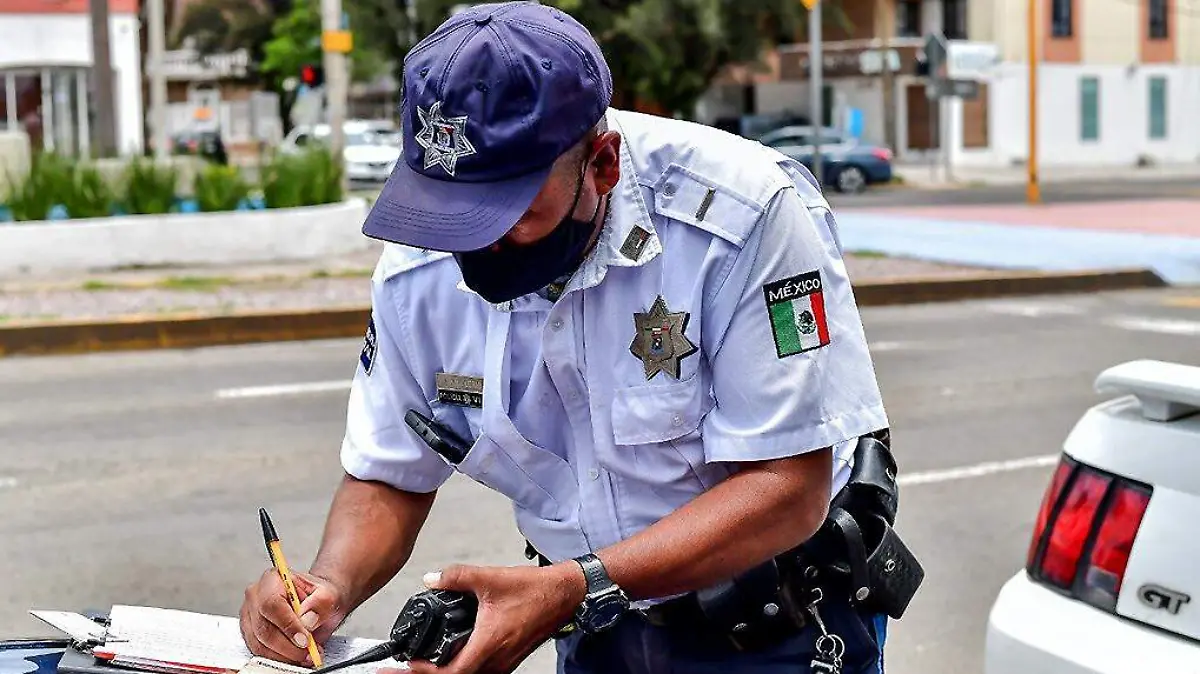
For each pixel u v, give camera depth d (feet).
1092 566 8.46
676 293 6.24
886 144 127.95
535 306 6.40
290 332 35.73
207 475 21.42
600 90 5.74
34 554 17.60
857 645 7.04
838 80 130.52
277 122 123.75
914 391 27.99
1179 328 36.83
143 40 116.26
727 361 6.27
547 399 6.56
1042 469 21.65
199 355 33.37
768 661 6.90
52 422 25.38
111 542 18.10
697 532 6.16
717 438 6.31
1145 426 8.44
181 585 16.52
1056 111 132.46
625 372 6.33
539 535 6.94
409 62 5.81
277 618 6.50
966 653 14.48
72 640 6.59
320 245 48.16
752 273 6.21
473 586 5.88
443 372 6.82
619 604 6.11
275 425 24.99
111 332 34.19
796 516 6.28
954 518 18.99
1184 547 8.04
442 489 20.26
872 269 45.73
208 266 45.47
